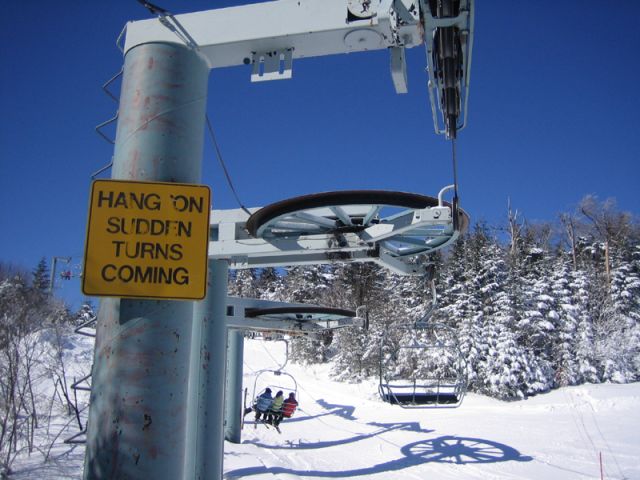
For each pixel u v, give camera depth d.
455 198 3.85
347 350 33.12
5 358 10.22
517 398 25.31
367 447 14.65
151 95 3.07
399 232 6.77
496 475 11.40
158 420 2.69
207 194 2.89
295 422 19.36
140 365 2.70
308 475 10.92
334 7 3.85
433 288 8.72
